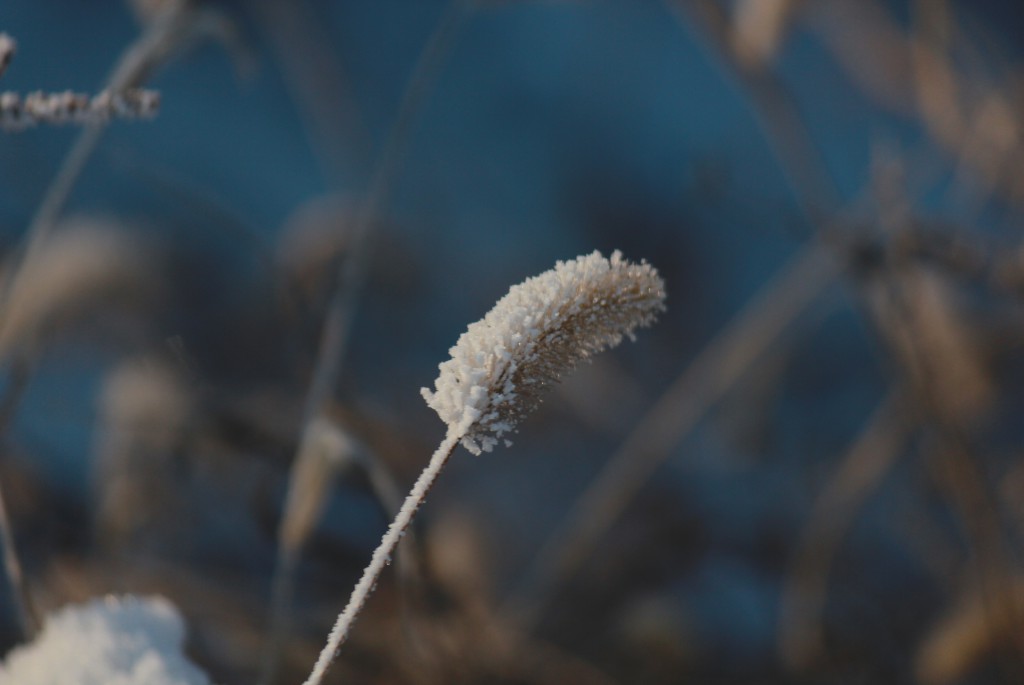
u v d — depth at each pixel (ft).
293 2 6.08
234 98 7.86
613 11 8.38
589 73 8.30
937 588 5.18
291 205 7.34
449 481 5.17
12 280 3.34
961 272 4.58
